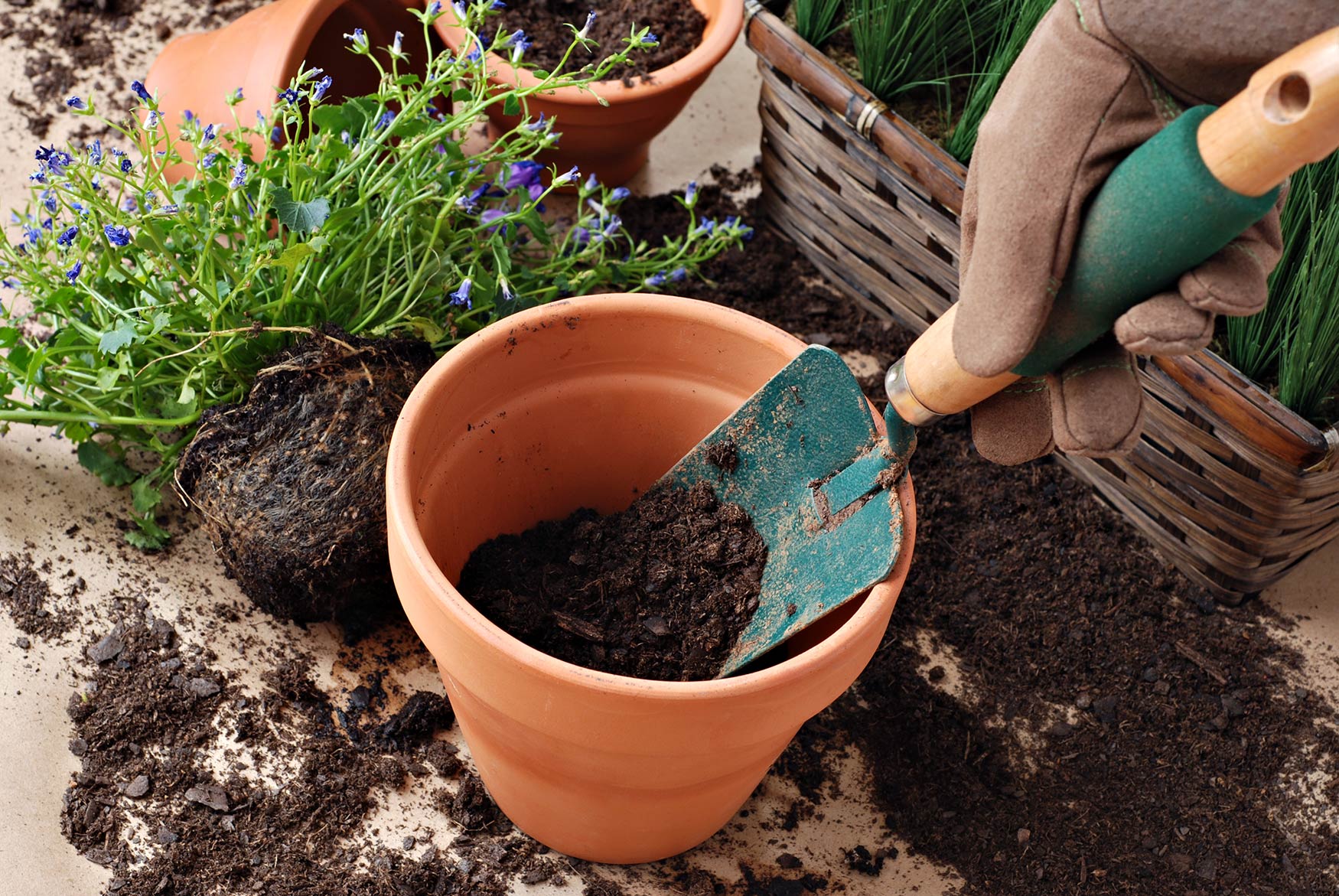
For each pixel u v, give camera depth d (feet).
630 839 4.01
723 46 5.68
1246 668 5.13
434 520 3.86
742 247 5.82
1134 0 2.37
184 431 4.99
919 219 5.42
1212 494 4.94
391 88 4.60
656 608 4.00
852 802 4.63
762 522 4.04
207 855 4.16
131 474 5.00
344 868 4.20
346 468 4.42
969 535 5.44
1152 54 2.41
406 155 4.57
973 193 2.81
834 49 5.95
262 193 4.42
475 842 4.33
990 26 5.76
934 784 4.69
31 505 4.94
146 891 4.03
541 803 3.93
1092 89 2.46
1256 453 4.61
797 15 5.73
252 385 4.58
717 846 4.46
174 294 4.65
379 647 4.83
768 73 5.78
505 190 5.11
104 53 6.56
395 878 4.17
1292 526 4.87
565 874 4.29
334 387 4.48
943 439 5.74
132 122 5.51
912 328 6.03
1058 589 5.30
